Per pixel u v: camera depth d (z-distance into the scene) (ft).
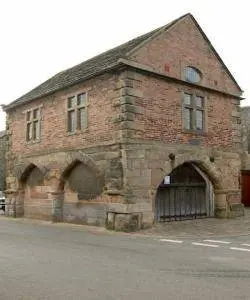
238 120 63.93
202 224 53.01
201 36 59.47
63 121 59.00
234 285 21.45
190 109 57.00
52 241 38.63
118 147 49.39
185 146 54.95
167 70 53.78
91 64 61.00
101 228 50.72
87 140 54.29
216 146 59.52
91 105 54.29
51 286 21.03
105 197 51.31
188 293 19.84
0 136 110.11
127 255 30.63
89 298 18.92
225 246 36.29
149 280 22.44
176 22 56.03
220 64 61.67
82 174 56.03
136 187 48.78
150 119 51.42
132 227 47.52
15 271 24.58
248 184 80.53
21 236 42.52
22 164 67.51
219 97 61.16
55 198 59.21
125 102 49.26
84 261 27.99
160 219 53.98
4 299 18.65
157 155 51.44
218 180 59.21
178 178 56.34
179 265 26.81
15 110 70.95
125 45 60.64
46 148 62.13
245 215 63.93
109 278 22.88
